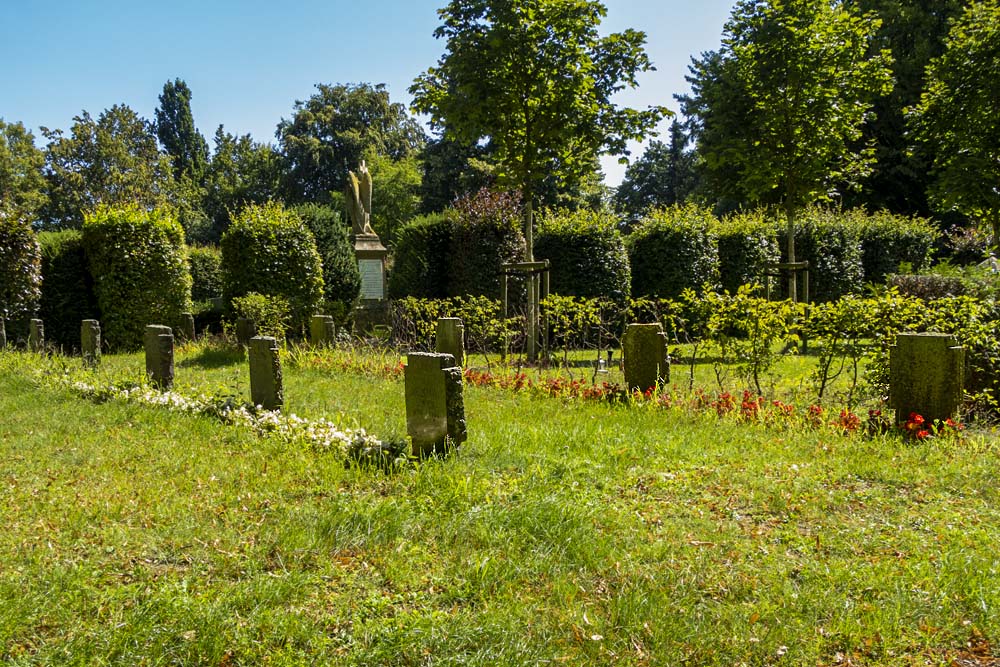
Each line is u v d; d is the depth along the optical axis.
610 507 4.61
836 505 4.66
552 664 2.90
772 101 14.54
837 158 15.88
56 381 9.05
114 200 44.75
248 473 5.25
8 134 47.47
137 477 5.16
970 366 7.25
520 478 5.17
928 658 2.99
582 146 12.94
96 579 3.46
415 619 3.14
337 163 48.00
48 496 4.70
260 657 2.87
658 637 3.09
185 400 7.67
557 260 17.30
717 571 3.71
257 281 15.57
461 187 39.25
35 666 2.74
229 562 3.68
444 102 12.42
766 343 8.03
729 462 5.64
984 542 4.00
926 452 5.70
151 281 15.80
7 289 13.71
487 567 3.67
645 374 8.17
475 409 7.83
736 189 16.70
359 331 17.30
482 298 13.88
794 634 3.12
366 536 4.04
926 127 15.58
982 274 8.67
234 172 60.56
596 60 12.27
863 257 22.70
